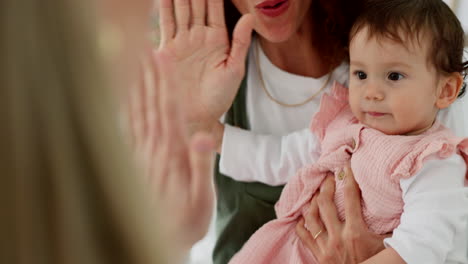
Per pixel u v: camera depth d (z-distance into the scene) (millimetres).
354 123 1191
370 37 1053
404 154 1042
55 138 314
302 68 1345
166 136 643
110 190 327
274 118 1368
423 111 1062
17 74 307
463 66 1076
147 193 363
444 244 979
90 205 326
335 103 1234
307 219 1184
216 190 1413
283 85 1353
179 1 1174
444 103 1087
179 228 581
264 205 1360
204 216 617
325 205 1154
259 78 1379
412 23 1023
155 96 664
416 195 1017
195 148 626
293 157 1268
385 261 1005
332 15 1274
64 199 315
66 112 318
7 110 306
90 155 324
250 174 1314
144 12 422
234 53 1209
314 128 1234
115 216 329
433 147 1013
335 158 1159
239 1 1248
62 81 318
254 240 1222
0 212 308
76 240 319
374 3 1086
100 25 345
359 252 1079
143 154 621
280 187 1341
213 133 1291
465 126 1443
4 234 310
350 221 1094
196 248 1580
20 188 307
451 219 985
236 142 1299
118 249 335
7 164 306
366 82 1089
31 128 309
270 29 1203
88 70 326
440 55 1035
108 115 334
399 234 1014
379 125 1099
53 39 316
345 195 1118
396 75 1053
